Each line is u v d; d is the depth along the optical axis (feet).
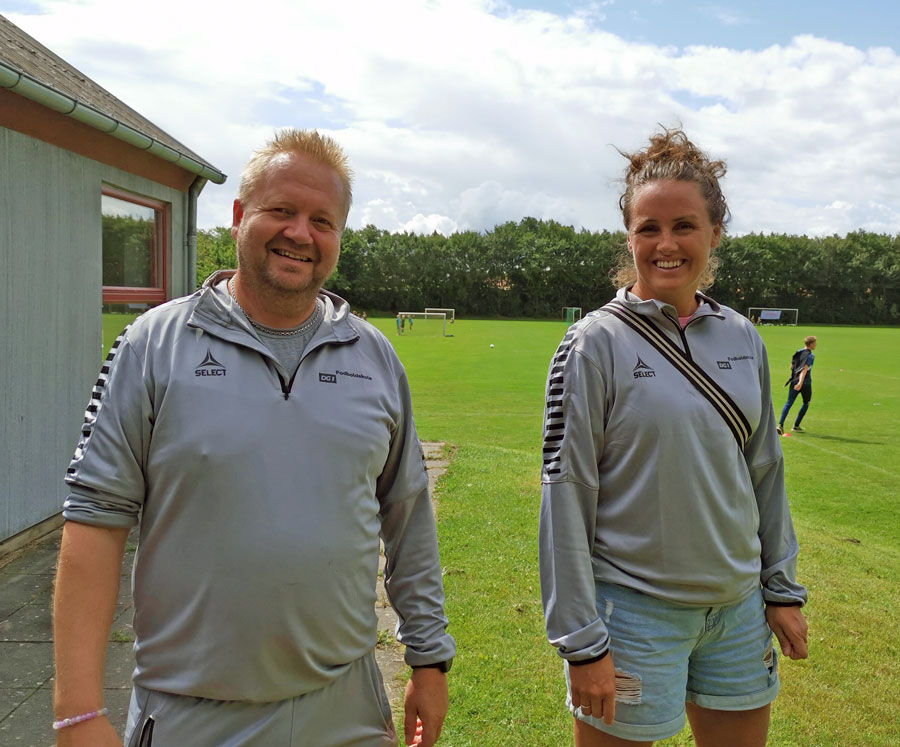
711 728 6.55
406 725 5.60
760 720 6.44
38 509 15.96
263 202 4.89
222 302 4.76
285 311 4.93
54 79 16.15
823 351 104.06
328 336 5.00
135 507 4.58
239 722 4.56
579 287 233.35
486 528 17.04
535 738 8.92
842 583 14.97
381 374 5.31
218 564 4.43
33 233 15.49
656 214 6.27
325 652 4.77
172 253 22.07
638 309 6.17
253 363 4.66
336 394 4.86
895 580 15.61
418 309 228.43
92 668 4.23
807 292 235.20
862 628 12.68
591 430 5.98
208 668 4.46
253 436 4.49
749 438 6.33
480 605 12.66
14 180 14.80
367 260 224.33
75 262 17.11
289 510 4.52
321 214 4.97
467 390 53.78
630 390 5.92
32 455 15.69
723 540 6.00
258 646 4.48
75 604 4.27
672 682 5.96
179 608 4.48
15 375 15.02
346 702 5.02
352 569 4.84
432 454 26.35
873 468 30.60
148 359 4.56
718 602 6.02
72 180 16.83
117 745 4.22
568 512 5.89
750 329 6.67
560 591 5.83
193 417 4.45
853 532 21.25
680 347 6.12
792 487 27.12
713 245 6.69
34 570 14.16
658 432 5.82
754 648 6.32
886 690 10.59
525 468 24.32
